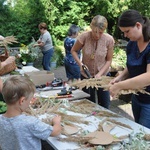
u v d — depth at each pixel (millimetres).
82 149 1508
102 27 2549
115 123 1865
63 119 1915
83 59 2857
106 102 2822
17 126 1468
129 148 1456
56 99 2352
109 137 1599
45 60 6281
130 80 1784
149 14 8250
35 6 9719
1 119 1527
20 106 1521
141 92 1919
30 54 5434
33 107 2199
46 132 1503
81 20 10289
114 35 9406
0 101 2355
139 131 1731
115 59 5746
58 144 1574
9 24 9383
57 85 2787
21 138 1459
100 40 2703
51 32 9984
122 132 1727
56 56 8203
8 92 1476
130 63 2021
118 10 8898
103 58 2760
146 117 2012
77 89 2701
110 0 9188
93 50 2742
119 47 7223
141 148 1452
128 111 4137
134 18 1768
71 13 10102
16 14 9625
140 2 8328
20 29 9453
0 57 3303
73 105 2234
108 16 9414
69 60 4734
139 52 1941
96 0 9742
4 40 3291
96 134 1644
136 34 1809
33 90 1576
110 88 1907
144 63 1921
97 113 2062
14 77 1554
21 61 5199
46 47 6164
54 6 9922
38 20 9766
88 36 2744
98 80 2373
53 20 9945
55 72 7484
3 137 1510
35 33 9727
